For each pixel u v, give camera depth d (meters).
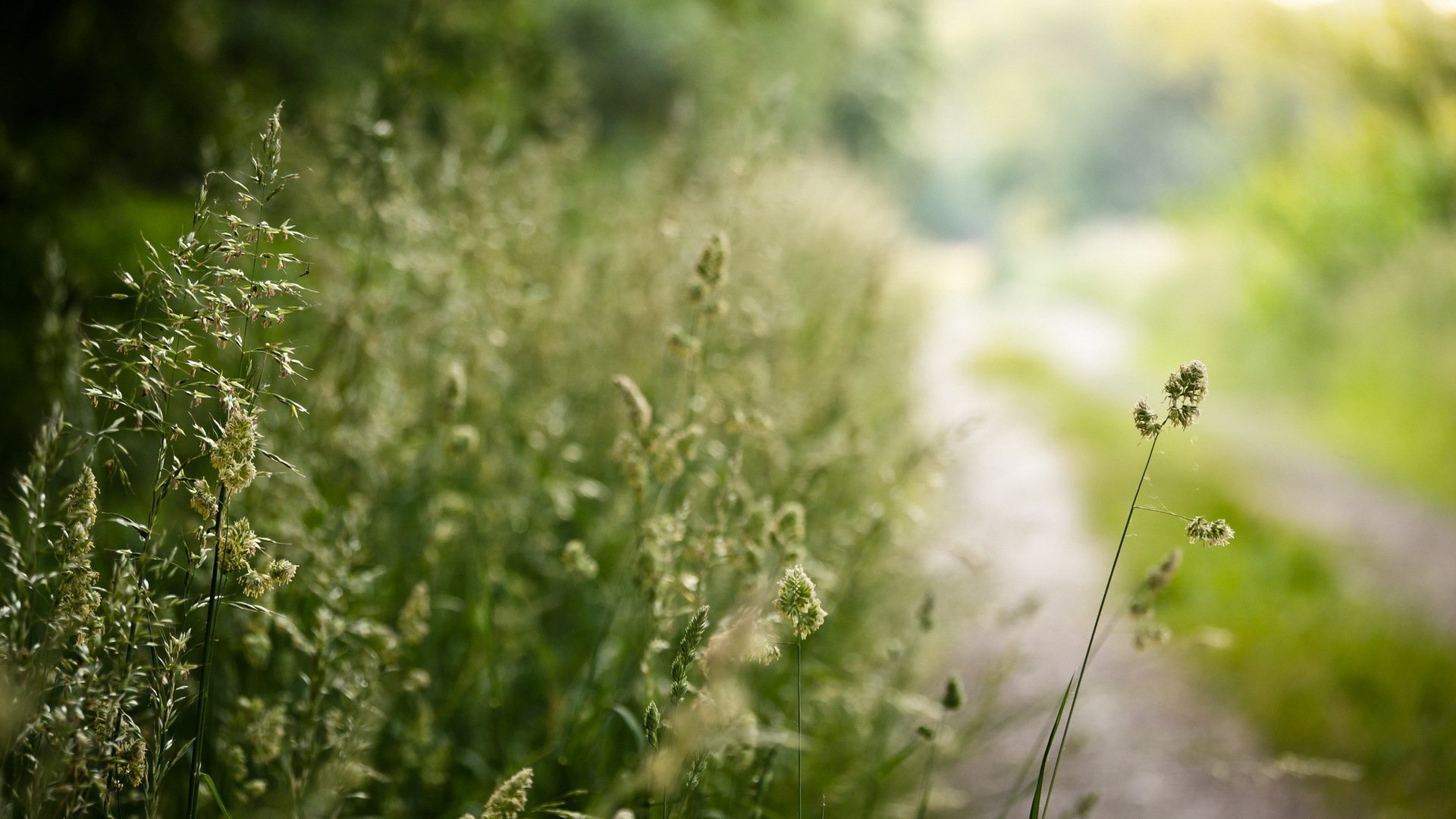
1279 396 14.64
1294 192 16.38
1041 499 8.31
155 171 5.35
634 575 2.32
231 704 2.18
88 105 5.14
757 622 1.78
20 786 1.53
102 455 2.40
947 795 3.24
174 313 1.50
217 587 1.68
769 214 4.90
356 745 1.97
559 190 4.38
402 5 7.29
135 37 5.43
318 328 3.04
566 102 5.45
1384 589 6.84
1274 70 18.77
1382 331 13.84
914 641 3.30
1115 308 26.98
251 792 2.01
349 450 2.72
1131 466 9.60
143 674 1.63
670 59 13.04
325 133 3.46
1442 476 10.65
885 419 4.96
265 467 2.39
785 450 3.36
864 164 20.86
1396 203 15.13
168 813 2.05
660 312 3.67
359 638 2.40
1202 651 5.48
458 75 6.38
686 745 1.72
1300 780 4.27
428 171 3.92
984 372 15.85
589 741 2.33
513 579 3.08
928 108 25.91
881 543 3.29
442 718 2.62
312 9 7.12
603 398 3.63
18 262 3.82
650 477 2.47
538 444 3.13
